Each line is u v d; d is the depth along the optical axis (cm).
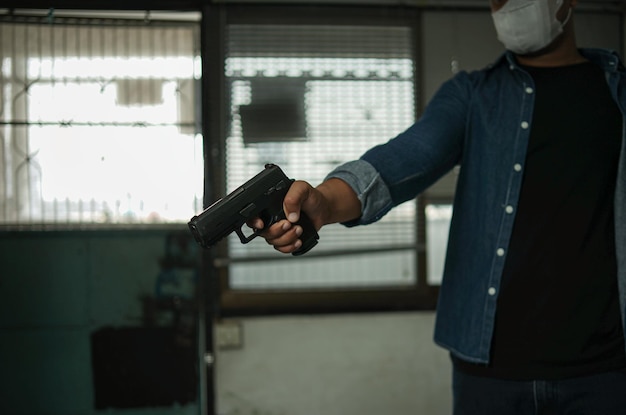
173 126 299
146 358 290
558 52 132
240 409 296
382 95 307
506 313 117
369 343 304
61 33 293
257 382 298
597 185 117
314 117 304
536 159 120
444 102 129
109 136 296
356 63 305
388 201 114
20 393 284
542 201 118
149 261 290
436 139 122
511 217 119
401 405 305
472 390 121
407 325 306
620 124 121
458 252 127
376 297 305
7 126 290
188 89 302
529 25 127
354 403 303
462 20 310
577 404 114
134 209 298
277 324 299
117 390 289
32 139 292
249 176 299
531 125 121
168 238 290
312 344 301
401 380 305
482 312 119
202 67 291
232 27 298
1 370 283
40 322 285
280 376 299
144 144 298
